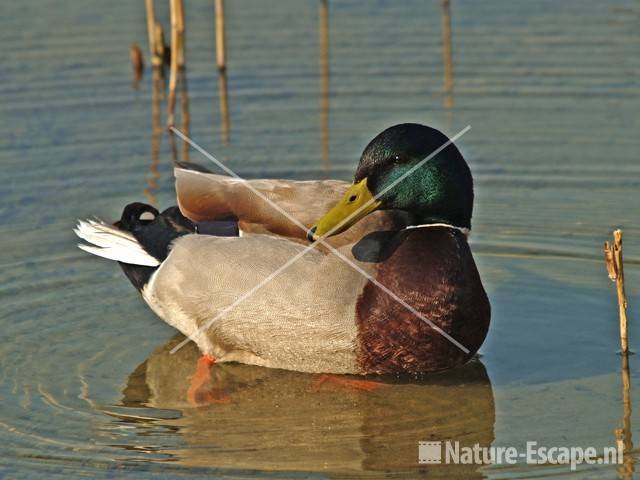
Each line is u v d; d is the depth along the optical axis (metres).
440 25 19.89
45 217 14.07
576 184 14.87
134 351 11.41
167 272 11.12
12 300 12.27
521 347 11.34
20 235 13.64
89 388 10.59
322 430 9.81
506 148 15.79
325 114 16.91
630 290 12.35
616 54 18.41
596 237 13.58
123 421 9.95
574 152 15.59
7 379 10.70
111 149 15.88
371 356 10.44
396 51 18.91
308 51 19.02
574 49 18.70
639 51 18.44
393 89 17.61
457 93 17.39
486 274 12.91
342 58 18.70
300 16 20.45
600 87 17.36
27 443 9.49
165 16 20.48
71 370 10.94
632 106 16.77
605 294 12.35
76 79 18.02
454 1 20.81
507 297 12.39
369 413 10.12
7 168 15.23
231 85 17.98
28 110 16.95
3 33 19.42
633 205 14.27
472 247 13.55
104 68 18.42
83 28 19.84
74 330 11.76
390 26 19.89
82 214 14.09
